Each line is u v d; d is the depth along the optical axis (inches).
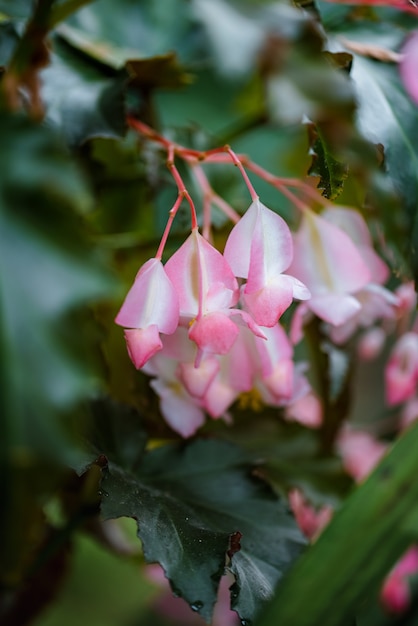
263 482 17.5
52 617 22.8
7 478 11.6
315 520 20.6
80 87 17.1
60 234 12.4
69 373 11.8
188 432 17.3
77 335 12.0
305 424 19.3
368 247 18.3
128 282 18.8
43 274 12.1
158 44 22.3
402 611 18.9
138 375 18.1
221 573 15.2
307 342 18.8
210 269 15.2
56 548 18.4
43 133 12.9
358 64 17.6
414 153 17.2
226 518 16.7
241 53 20.2
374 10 19.2
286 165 22.5
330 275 17.4
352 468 22.8
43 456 11.6
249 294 15.3
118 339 17.7
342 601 13.6
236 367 16.7
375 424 23.5
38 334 11.9
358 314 18.4
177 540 15.5
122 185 19.7
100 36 21.7
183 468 17.5
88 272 12.3
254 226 15.4
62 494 18.7
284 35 18.3
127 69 17.3
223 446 17.9
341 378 19.2
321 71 17.5
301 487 19.2
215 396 16.9
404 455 13.9
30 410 11.6
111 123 16.6
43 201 12.5
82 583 23.4
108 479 15.9
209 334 14.8
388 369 20.1
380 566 13.7
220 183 19.7
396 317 20.0
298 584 13.6
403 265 17.3
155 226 20.3
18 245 12.2
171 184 19.1
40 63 15.8
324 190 17.0
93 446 16.1
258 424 19.1
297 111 18.1
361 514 13.7
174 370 17.0
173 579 15.1
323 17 19.1
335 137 17.1
